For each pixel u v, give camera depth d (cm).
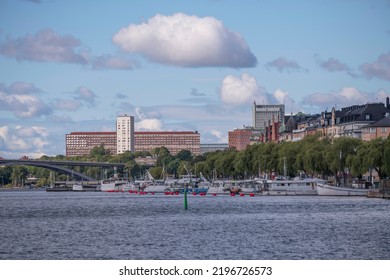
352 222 16838
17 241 14225
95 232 15638
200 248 12875
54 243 13850
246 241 13675
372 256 11925
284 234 14675
